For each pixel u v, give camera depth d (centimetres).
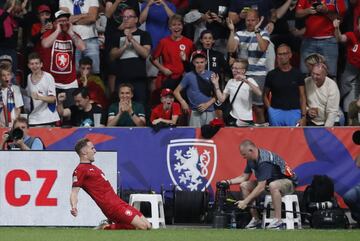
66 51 5866
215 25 6053
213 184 5184
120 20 6038
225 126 5325
